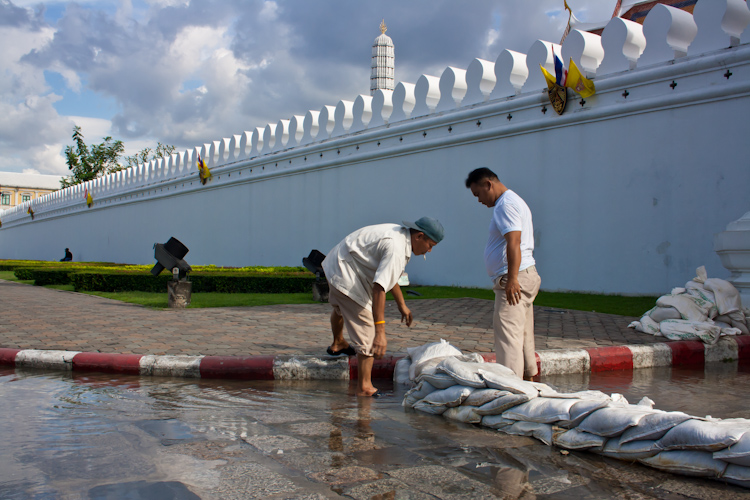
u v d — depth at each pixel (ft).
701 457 8.32
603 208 32.32
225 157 65.21
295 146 54.85
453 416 11.30
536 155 35.45
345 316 13.41
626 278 31.32
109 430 10.13
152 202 80.59
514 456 9.16
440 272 41.06
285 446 9.40
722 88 27.66
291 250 55.06
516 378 11.37
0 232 151.53
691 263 28.86
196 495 7.38
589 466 8.78
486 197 13.65
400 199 43.91
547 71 33.94
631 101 30.99
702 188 28.53
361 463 8.68
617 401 10.63
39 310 27.32
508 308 13.24
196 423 10.66
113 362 15.62
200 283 39.24
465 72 40.98
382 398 13.15
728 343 19.19
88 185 100.83
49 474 8.03
